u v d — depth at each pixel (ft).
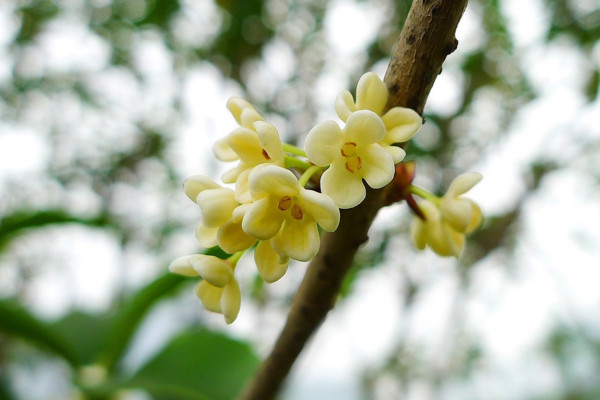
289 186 0.20
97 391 0.37
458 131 0.88
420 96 0.22
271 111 0.93
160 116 1.05
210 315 0.78
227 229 0.22
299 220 0.21
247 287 0.73
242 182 0.22
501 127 0.88
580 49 0.81
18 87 1.05
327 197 0.20
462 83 0.88
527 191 0.86
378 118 0.21
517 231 0.93
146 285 0.39
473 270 0.91
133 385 0.38
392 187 0.25
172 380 0.41
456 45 0.22
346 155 0.21
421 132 0.86
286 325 0.26
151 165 1.07
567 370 1.34
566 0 0.79
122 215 0.99
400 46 0.22
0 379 0.50
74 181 1.08
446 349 1.01
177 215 1.03
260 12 0.87
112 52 1.01
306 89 0.92
